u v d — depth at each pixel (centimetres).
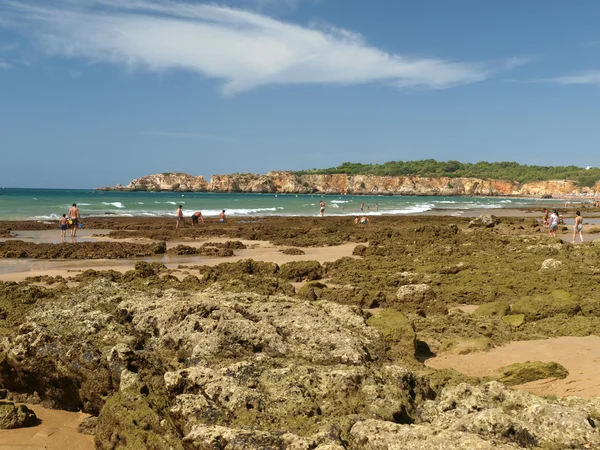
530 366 945
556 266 1969
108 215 5950
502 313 1373
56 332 887
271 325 876
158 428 661
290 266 2002
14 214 5597
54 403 879
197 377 693
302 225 4559
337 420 632
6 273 2061
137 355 790
